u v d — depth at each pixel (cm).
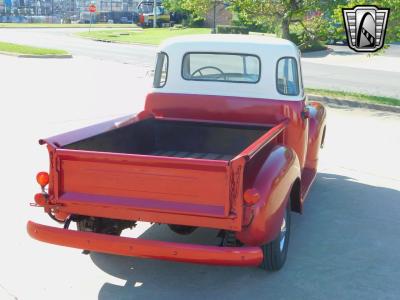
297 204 499
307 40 1543
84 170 405
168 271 470
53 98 1275
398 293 440
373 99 1405
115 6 7625
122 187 399
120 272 465
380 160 845
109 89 1444
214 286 444
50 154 409
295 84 552
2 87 1422
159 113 583
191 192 384
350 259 499
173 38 587
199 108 570
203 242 525
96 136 468
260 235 395
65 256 490
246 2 1440
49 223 550
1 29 4872
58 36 3950
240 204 376
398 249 524
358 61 2583
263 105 552
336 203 649
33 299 415
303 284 449
